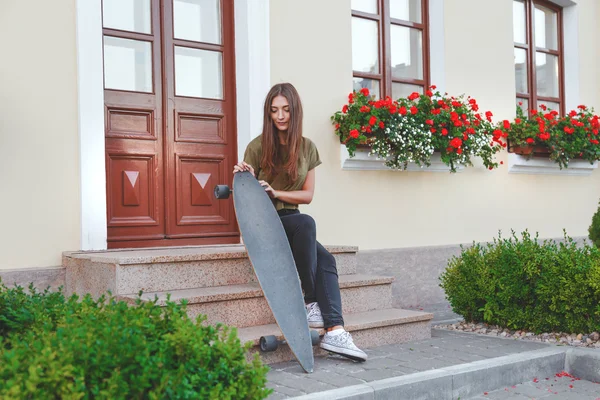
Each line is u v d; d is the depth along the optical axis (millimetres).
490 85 6828
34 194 4137
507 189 6934
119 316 2105
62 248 4234
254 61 5078
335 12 5625
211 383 1947
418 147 5559
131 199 4664
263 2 5133
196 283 3902
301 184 3844
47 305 2711
